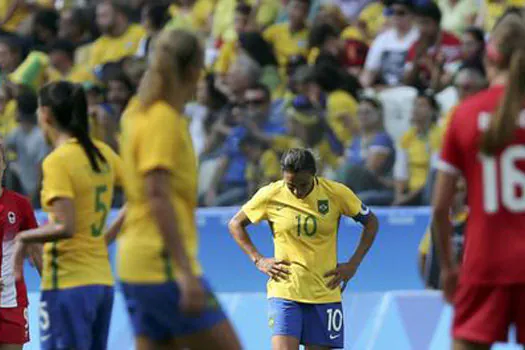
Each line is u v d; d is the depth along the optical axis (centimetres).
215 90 4709
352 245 4441
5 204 2908
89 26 5653
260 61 5028
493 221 2072
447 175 2103
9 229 2912
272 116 4541
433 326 3731
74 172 2538
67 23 5634
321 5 5584
